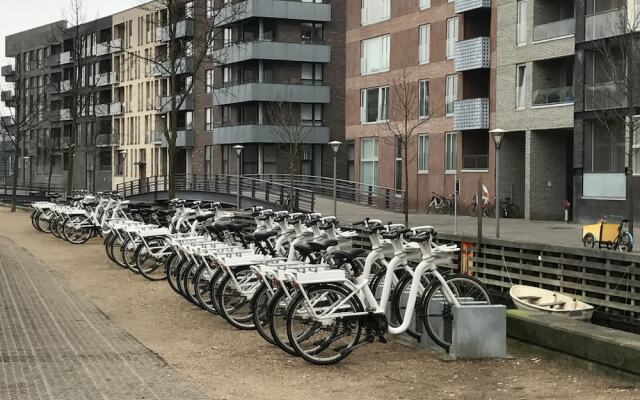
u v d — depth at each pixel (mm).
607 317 13688
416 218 37688
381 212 41406
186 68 41531
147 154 76125
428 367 8352
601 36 31703
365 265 8891
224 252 10781
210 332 10203
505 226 31750
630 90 26297
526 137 37156
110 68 83625
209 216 14742
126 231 15711
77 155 87375
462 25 41719
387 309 9227
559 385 7652
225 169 65000
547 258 15297
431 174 44312
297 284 8242
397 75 46875
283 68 61312
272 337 8820
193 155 69375
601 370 8039
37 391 7105
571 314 12531
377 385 7637
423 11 44750
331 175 62469
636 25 27594
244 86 60250
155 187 54562
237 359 8680
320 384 7660
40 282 14867
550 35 35750
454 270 17500
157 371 7973
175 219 16953
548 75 36781
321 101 61500
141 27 76375
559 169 37125
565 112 34781
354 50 50844
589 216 32875
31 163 98188
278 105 57656
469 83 41844
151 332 10195
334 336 8445
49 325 10531
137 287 14195
